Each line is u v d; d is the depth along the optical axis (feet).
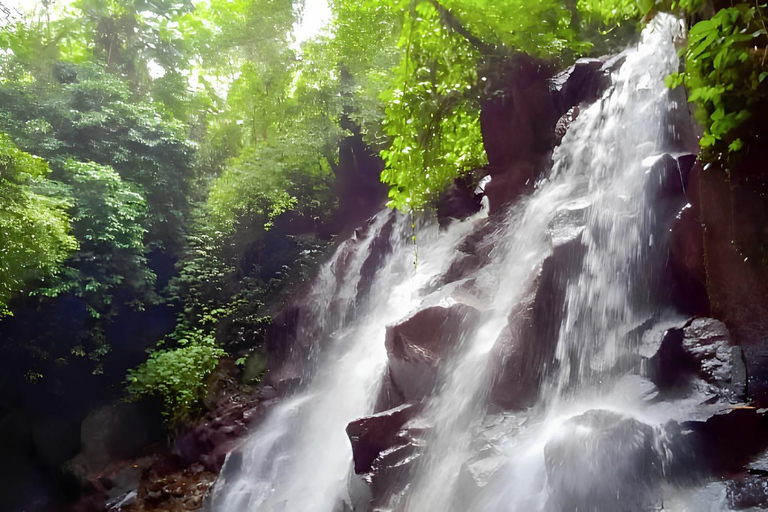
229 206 63.62
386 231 49.62
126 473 42.88
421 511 20.74
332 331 48.70
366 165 61.67
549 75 32.32
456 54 31.01
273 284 58.75
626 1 23.99
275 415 43.04
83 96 57.77
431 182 34.60
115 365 51.65
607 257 22.54
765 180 16.52
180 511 37.93
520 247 27.91
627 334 20.31
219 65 79.97
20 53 61.46
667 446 15.35
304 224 66.33
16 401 46.70
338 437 35.53
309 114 64.44
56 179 53.42
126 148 58.54
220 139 83.30
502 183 34.37
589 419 16.38
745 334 17.31
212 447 42.98
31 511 43.32
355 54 58.39
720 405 16.07
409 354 25.32
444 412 23.52
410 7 30.12
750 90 15.49
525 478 17.58
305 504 31.81
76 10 75.31
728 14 14.84
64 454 46.37
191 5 79.41
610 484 15.34
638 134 25.18
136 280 52.80
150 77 79.15
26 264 40.22
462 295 27.30
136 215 52.16
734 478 14.19
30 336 47.24
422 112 31.65
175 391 45.93
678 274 20.54
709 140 17.07
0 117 52.85
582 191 26.58
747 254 17.25
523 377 21.97
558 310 22.40
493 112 34.40
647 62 26.07
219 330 54.39
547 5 29.86
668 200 21.68
